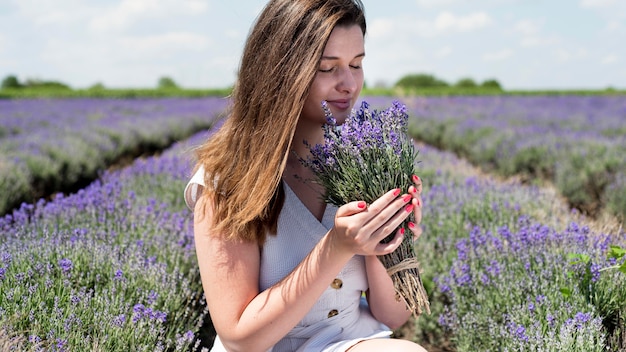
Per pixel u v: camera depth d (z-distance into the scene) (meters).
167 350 2.56
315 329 1.84
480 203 4.70
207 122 20.23
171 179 6.17
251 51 1.71
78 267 2.89
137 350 2.36
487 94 41.69
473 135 12.77
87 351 2.25
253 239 1.72
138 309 2.46
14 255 2.89
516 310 2.76
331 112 1.76
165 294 2.86
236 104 1.76
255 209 1.64
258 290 1.75
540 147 9.38
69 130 12.74
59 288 2.61
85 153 9.91
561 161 8.27
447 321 3.19
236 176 1.69
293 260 1.78
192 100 32.47
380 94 39.53
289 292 1.62
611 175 6.96
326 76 1.71
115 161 12.13
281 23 1.65
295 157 1.88
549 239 3.32
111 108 24.39
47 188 8.33
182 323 2.72
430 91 40.72
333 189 1.68
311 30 1.63
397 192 1.53
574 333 2.36
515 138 10.91
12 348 2.09
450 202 4.97
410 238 1.74
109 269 2.99
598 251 2.99
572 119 16.14
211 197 1.73
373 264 1.83
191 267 3.48
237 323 1.67
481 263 3.40
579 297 2.62
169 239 3.65
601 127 13.42
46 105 26.36
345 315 1.87
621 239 3.40
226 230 1.69
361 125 1.69
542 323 2.60
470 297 3.27
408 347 1.64
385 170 1.65
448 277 3.45
